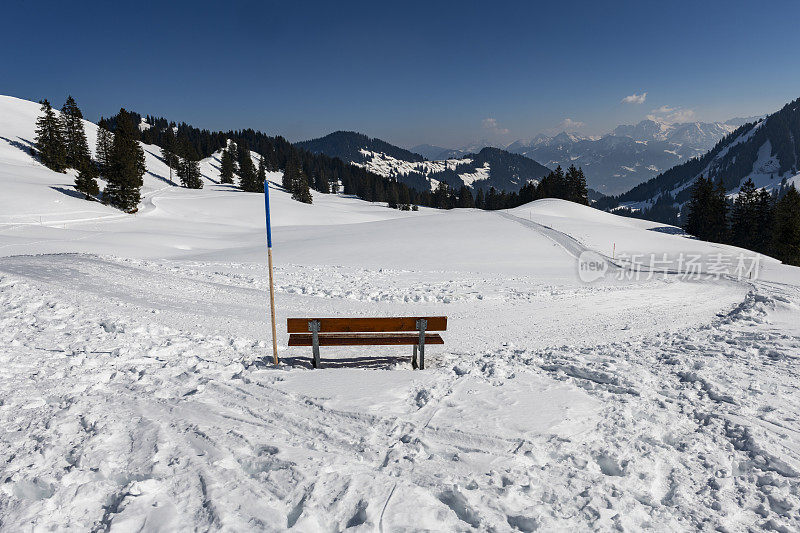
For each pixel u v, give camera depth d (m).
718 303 14.40
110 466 3.81
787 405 5.43
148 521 3.10
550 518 3.30
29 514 3.16
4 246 29.00
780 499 3.61
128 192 60.56
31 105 121.56
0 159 75.12
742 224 65.38
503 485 3.79
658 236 42.06
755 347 8.09
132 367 6.77
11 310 9.45
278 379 6.25
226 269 19.45
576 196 110.69
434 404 5.39
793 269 27.09
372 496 3.44
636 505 3.49
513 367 7.11
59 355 6.97
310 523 3.12
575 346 9.20
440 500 3.61
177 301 12.49
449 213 65.88
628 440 4.60
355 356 8.23
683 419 5.16
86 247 30.89
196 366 6.86
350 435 4.62
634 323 11.57
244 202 80.38
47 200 51.59
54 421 4.66
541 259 29.23
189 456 4.01
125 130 97.00
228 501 3.33
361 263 26.78
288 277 17.94
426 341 7.45
